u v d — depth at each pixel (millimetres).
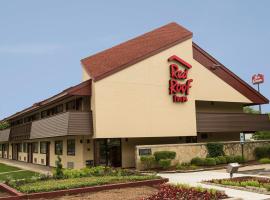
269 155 33938
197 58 32906
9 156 56844
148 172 25422
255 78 38938
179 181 20531
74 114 26672
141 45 32344
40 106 35312
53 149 35531
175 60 30859
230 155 31469
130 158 29766
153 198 14445
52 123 29812
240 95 35719
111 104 27359
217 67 34250
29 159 44750
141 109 28672
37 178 19594
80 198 15156
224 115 34094
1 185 18234
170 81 30250
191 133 31203
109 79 27422
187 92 31234
